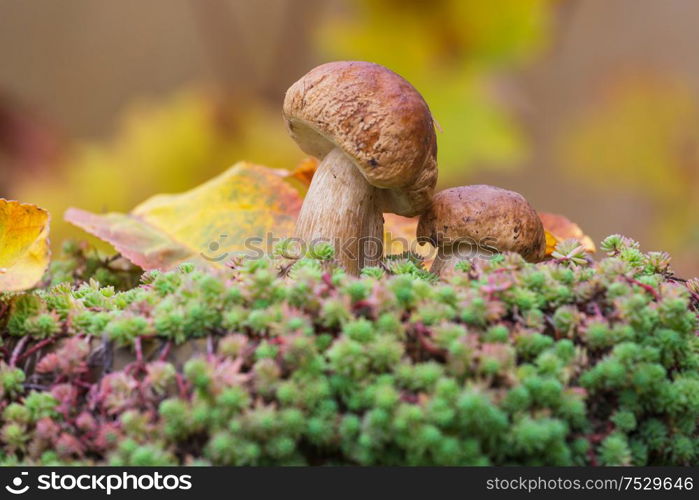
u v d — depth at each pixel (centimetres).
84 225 96
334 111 88
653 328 84
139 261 94
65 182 119
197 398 81
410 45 118
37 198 118
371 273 87
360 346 82
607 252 89
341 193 90
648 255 88
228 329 83
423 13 117
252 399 82
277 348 82
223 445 81
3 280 85
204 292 84
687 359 84
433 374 81
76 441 82
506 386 82
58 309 85
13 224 87
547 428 81
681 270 130
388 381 81
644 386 83
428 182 89
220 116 122
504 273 85
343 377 82
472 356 82
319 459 82
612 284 84
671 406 83
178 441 82
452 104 118
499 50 119
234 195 98
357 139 88
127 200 118
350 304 83
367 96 88
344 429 81
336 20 121
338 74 88
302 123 90
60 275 97
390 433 81
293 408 81
